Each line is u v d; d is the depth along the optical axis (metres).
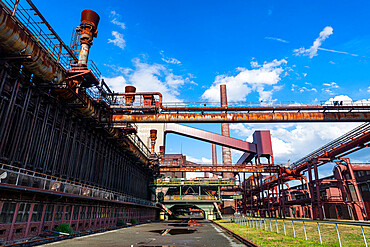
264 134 78.88
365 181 41.62
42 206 16.47
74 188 20.23
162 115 28.64
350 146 34.53
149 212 51.84
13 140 16.64
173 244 14.83
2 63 15.63
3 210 13.14
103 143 33.00
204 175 94.25
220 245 14.61
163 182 57.91
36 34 17.34
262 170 55.38
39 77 18.69
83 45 25.34
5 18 13.99
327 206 46.72
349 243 15.35
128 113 28.77
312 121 29.09
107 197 27.95
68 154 23.86
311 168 43.22
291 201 53.91
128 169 44.84
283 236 17.11
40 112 19.94
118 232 22.91
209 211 54.28
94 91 26.69
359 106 28.31
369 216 40.19
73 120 25.22
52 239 14.98
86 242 15.02
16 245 11.92
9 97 16.41
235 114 29.12
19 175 14.45
